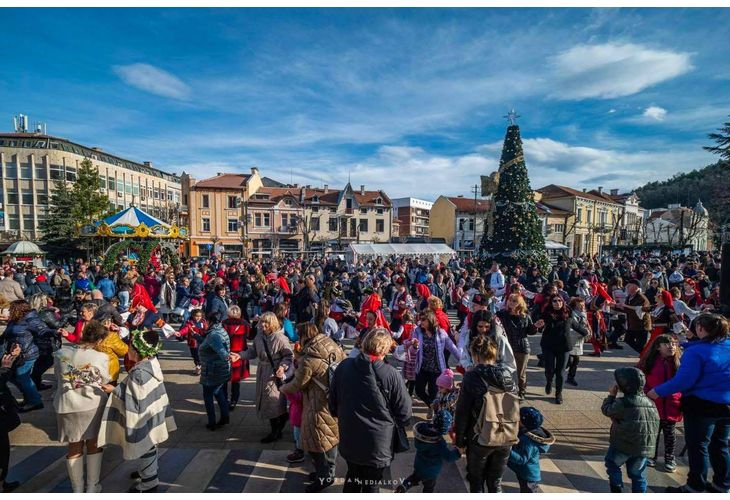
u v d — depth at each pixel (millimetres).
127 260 16609
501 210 20797
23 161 43094
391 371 3090
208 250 43500
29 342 5691
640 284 12328
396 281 9117
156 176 59406
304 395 3725
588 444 4770
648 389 4371
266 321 4723
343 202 47688
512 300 5945
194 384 6914
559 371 5980
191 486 3871
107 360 3670
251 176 46469
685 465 4305
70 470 3549
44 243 32188
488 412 3010
